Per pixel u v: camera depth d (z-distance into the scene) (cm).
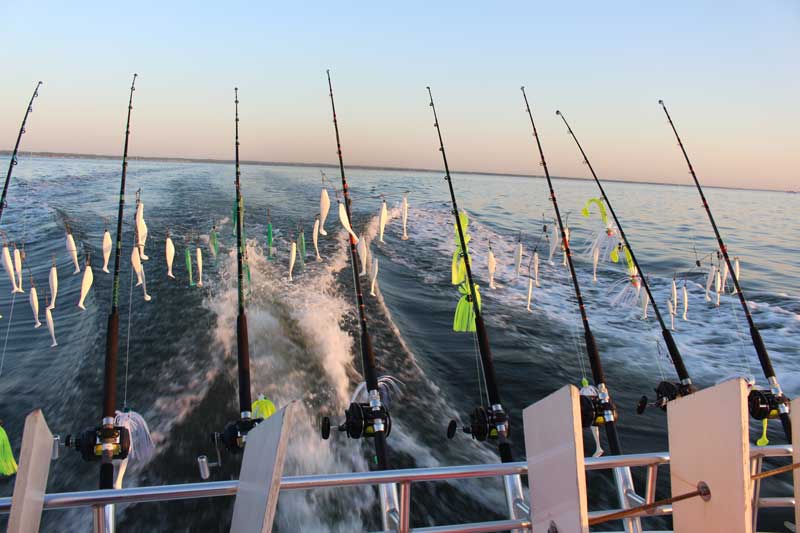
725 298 972
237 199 486
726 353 757
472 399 624
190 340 642
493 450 522
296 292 791
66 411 536
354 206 1469
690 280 1072
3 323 740
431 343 752
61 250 998
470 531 218
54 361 638
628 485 242
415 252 1133
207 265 880
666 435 572
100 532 186
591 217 1725
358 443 504
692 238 1529
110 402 319
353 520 412
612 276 1089
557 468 173
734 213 2247
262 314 701
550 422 179
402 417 555
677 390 429
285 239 1062
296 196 1577
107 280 841
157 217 1188
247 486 169
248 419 340
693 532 181
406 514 212
